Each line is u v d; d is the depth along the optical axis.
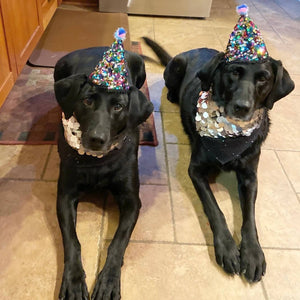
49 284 1.36
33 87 2.37
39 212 1.62
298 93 2.66
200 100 1.71
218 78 1.64
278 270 1.49
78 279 1.31
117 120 1.36
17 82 2.40
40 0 2.54
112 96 1.32
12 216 1.59
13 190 1.70
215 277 1.45
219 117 1.61
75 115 1.39
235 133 1.61
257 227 1.66
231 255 1.47
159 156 2.01
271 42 3.41
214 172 1.93
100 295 1.29
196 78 2.05
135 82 2.00
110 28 3.29
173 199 1.76
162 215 1.67
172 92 2.42
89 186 1.57
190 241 1.57
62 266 1.42
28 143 1.95
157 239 1.57
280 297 1.41
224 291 1.40
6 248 1.47
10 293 1.33
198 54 2.26
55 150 1.94
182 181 1.87
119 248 1.41
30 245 1.49
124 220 1.49
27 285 1.35
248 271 1.43
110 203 1.70
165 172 1.91
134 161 1.58
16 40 2.05
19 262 1.42
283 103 2.54
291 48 3.33
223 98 1.63
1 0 1.78
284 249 1.58
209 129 1.64
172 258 1.50
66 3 3.69
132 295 1.36
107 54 1.32
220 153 1.67
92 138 1.29
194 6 3.68
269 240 1.61
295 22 3.93
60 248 1.49
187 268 1.47
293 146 2.16
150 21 3.62
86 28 3.23
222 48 3.22
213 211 1.62
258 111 1.65
